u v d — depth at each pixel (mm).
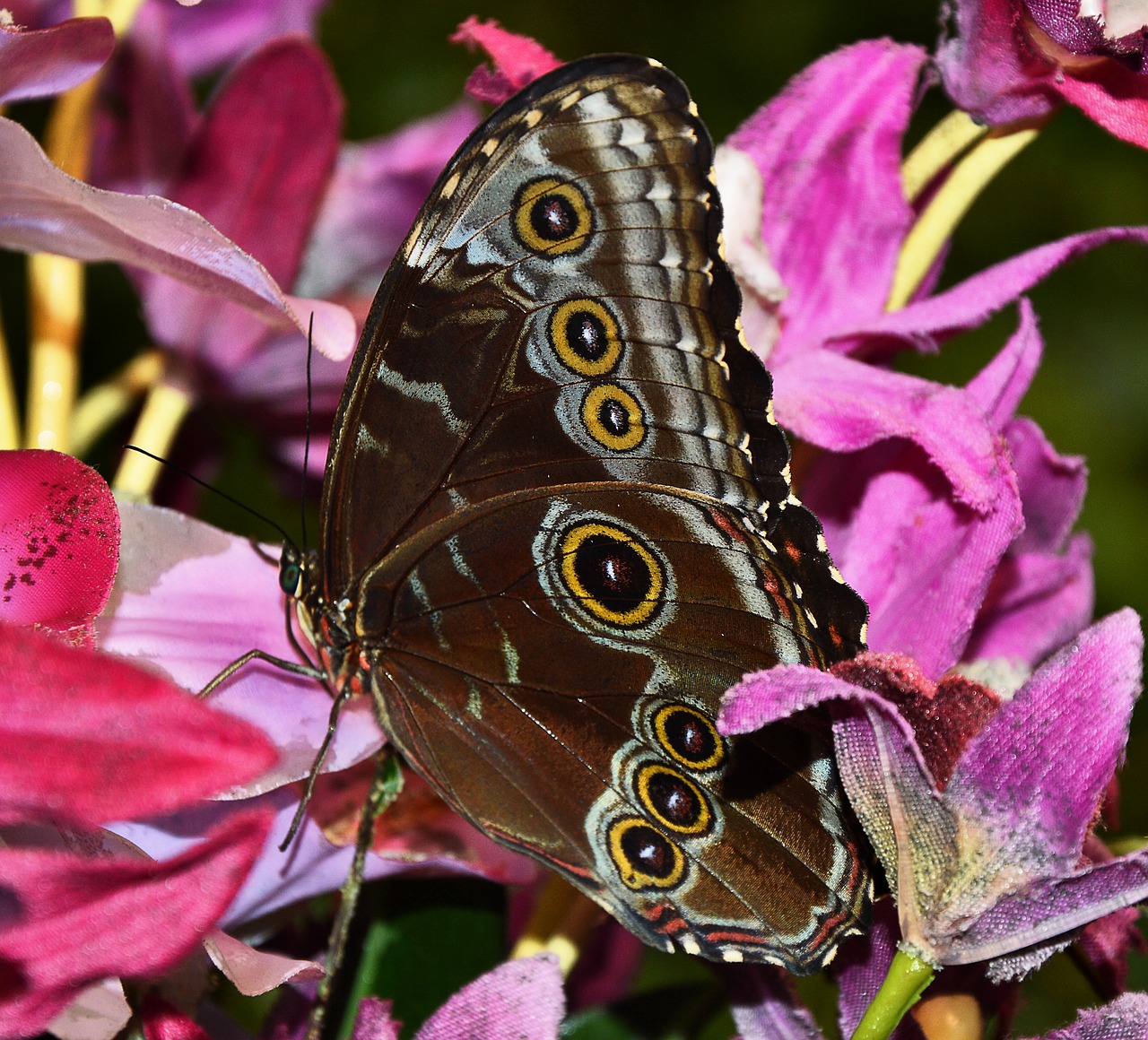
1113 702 597
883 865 604
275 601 638
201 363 676
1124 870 595
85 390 977
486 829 630
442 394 632
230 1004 816
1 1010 572
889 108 645
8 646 562
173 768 560
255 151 657
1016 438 649
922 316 640
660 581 633
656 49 1356
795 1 1354
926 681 597
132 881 573
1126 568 1296
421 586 637
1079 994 912
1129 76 633
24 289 1013
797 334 644
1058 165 1347
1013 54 637
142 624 630
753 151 646
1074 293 1347
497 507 636
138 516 636
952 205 646
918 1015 607
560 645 638
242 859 573
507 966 601
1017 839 599
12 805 562
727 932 622
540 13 1326
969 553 625
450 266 625
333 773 635
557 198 622
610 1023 641
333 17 1266
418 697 637
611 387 629
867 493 636
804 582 624
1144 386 1334
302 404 682
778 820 625
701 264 620
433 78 1268
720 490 626
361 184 670
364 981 624
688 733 631
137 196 601
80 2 654
